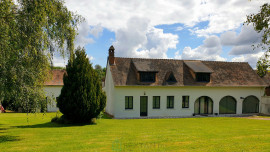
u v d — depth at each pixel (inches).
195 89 1014.4
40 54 357.7
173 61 1090.1
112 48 980.6
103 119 824.9
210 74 1061.1
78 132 499.5
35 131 510.0
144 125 644.1
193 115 1002.7
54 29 371.9
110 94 1004.6
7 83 347.9
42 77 403.9
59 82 1173.1
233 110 1080.8
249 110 1105.4
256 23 331.6
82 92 627.8
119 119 837.2
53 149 344.8
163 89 967.0
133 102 927.0
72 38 399.9
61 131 511.2
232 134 490.6
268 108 1080.8
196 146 368.8
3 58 322.0
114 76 924.0
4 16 328.5
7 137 438.6
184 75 1026.7
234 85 1054.4
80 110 624.7
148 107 946.1
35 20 341.4
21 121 706.8
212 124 684.7
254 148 357.7
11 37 333.1
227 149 350.0
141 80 935.7
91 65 678.5
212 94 1041.5
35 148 351.6
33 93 373.1
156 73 983.0
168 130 541.6
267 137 455.2
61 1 386.3
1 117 823.7
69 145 371.6
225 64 1168.2
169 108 974.4
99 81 684.7
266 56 341.7
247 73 1151.6
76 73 636.1
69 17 385.7
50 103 414.9
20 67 346.6
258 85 1096.8
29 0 343.6
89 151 331.9
